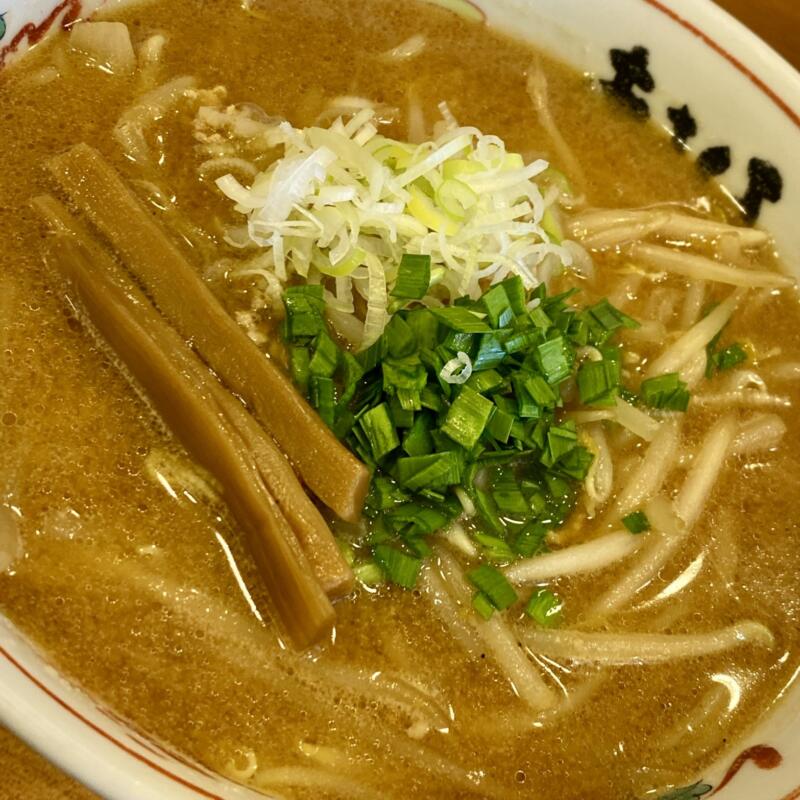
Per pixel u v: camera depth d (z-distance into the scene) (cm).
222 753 16
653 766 17
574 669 18
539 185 22
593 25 22
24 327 18
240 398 17
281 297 18
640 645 18
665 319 21
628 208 22
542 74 23
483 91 23
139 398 18
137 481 17
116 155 20
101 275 18
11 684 14
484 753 17
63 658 16
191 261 19
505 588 17
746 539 19
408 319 17
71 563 16
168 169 20
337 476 17
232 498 17
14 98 20
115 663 16
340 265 18
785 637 18
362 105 22
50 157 19
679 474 19
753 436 20
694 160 22
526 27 23
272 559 16
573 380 19
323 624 16
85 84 21
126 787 13
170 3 22
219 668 16
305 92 22
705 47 21
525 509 18
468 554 18
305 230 18
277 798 15
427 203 19
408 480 17
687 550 19
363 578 17
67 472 17
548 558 18
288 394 17
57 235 18
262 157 21
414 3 23
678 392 19
